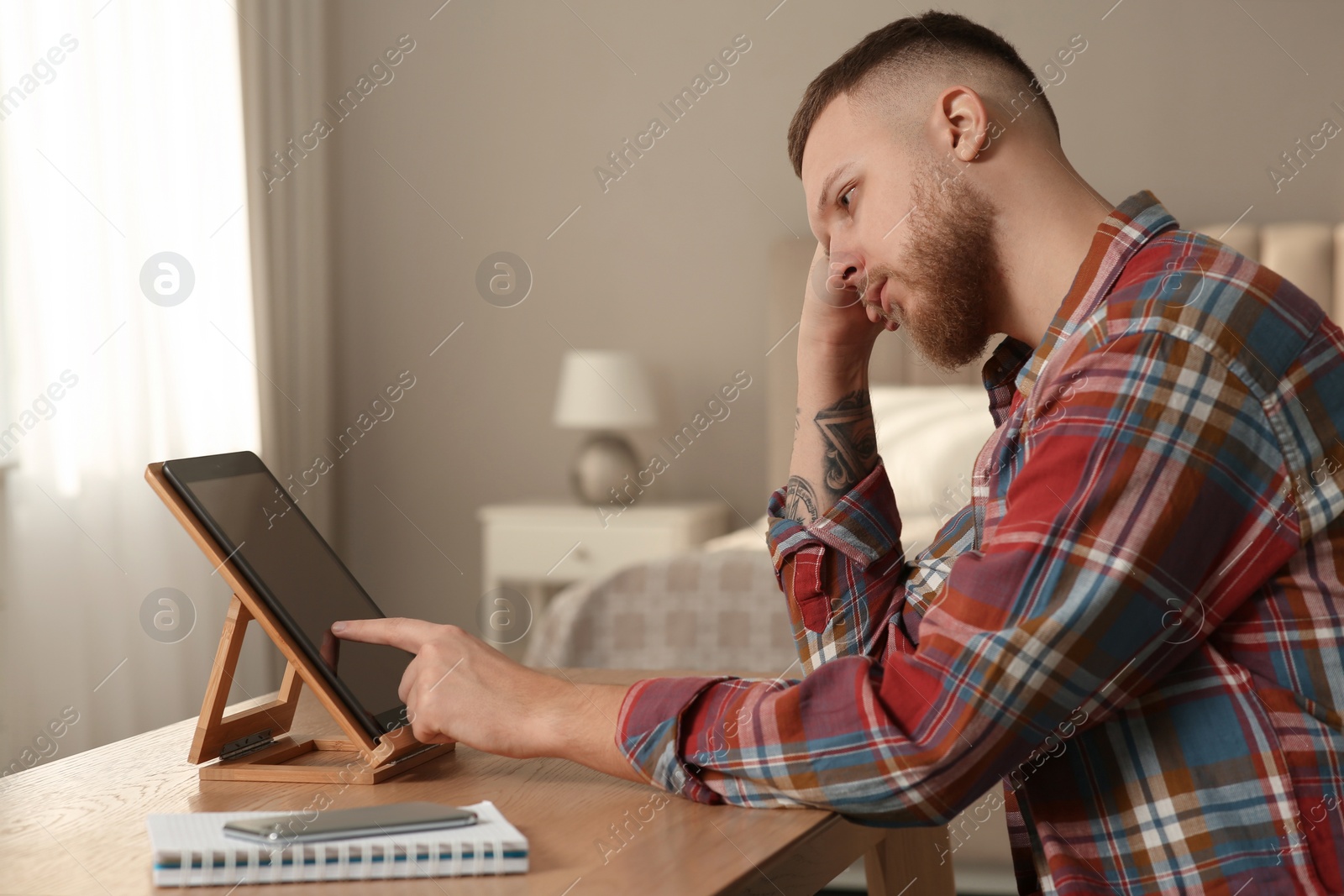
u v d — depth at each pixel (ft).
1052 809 2.55
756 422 12.17
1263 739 2.38
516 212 12.75
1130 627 2.30
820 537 3.26
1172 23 10.77
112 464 9.21
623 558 11.35
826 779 2.32
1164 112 10.81
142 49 9.77
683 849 2.14
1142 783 2.45
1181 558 2.33
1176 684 2.47
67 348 8.82
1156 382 2.39
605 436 12.28
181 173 10.18
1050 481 2.37
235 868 1.96
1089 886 2.45
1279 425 2.44
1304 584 2.48
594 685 2.65
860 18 11.78
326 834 2.02
